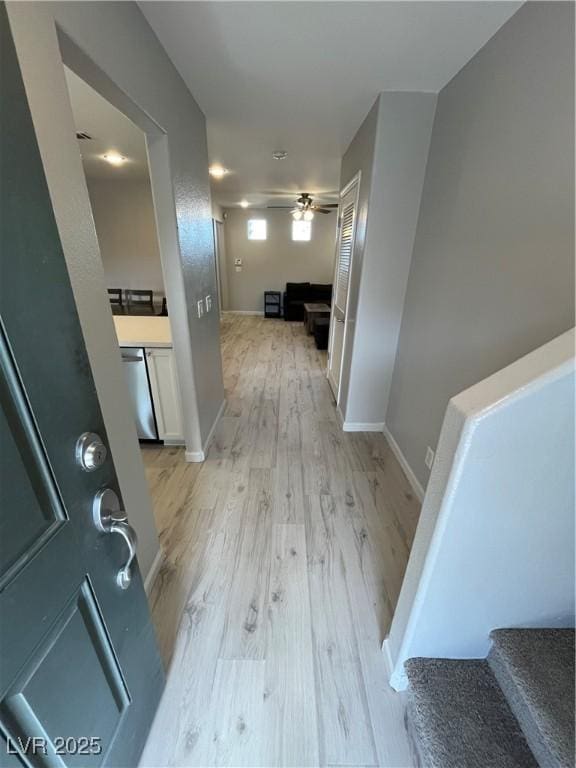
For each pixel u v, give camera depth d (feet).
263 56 5.25
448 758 2.95
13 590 1.57
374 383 8.77
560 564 3.04
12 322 1.52
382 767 3.16
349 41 4.86
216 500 6.52
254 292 26.96
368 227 7.25
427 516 3.04
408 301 7.59
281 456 8.04
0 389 1.49
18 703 1.67
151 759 3.14
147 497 4.68
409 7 4.18
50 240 1.76
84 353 2.06
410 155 6.67
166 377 7.55
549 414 2.36
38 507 1.72
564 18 3.37
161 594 4.66
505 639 3.33
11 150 1.49
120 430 3.94
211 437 8.69
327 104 6.89
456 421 2.56
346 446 8.55
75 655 2.08
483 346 4.75
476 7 4.12
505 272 4.29
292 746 3.26
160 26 4.55
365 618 4.41
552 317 3.55
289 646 4.07
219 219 22.62
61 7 2.77
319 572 5.03
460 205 5.39
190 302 6.72
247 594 4.68
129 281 16.99
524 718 2.99
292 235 25.44
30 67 2.46
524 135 3.96
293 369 14.34
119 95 3.94
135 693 2.90
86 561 2.12
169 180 5.53
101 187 15.60
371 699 3.62
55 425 1.82
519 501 2.71
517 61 4.10
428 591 3.17
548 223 3.58
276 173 13.21
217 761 3.16
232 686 3.68
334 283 12.09
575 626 3.43
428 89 6.13
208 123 7.98
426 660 3.62
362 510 6.35
